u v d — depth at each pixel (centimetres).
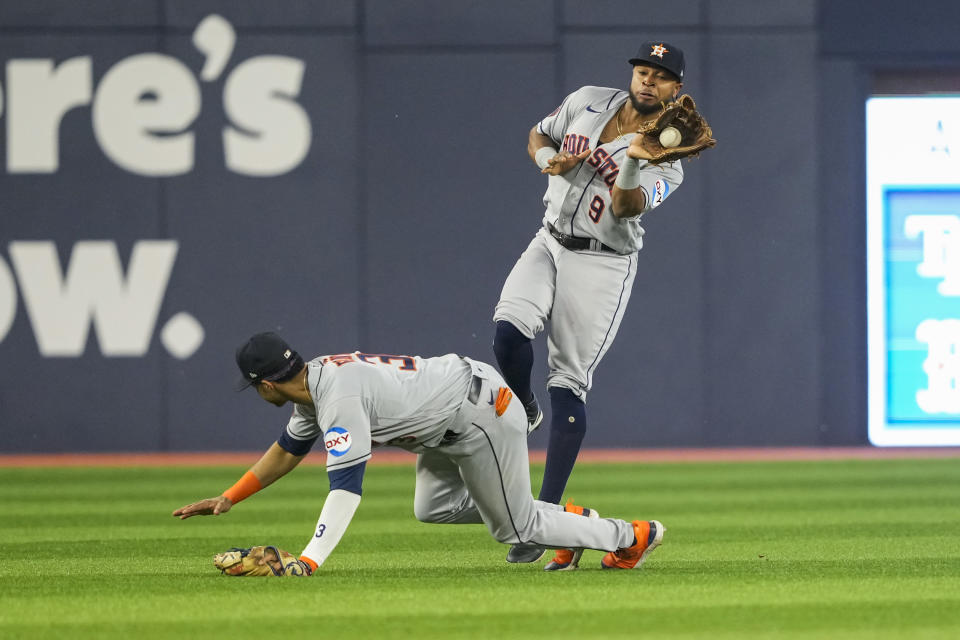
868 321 4656
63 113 4541
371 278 4609
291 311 4600
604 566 1964
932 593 1717
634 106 2030
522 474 1780
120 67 4550
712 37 4603
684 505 3075
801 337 4622
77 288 4547
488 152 4616
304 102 4600
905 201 4666
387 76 4606
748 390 4616
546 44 4603
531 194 4612
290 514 2919
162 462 4262
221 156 4575
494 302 4612
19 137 4534
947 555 2172
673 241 4600
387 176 4609
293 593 1698
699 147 1858
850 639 1417
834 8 4653
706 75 4606
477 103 4612
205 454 4544
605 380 4603
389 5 4600
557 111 2139
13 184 4534
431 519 1916
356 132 4603
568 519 1848
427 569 1994
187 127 4569
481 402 1736
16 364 4541
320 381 1689
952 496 3231
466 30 4603
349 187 4603
